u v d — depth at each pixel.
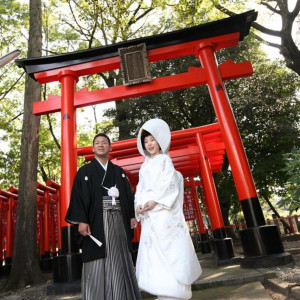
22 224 7.71
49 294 4.73
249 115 13.58
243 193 5.20
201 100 13.96
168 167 2.66
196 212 13.38
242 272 4.39
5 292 6.75
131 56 6.35
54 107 6.52
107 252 2.52
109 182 2.77
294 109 13.96
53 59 6.42
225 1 14.54
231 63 6.32
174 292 2.27
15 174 17.75
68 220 2.58
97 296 2.42
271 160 13.22
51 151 19.12
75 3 14.70
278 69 15.75
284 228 15.45
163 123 2.91
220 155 10.78
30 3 9.55
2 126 16.31
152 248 2.47
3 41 14.89
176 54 6.55
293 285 3.17
